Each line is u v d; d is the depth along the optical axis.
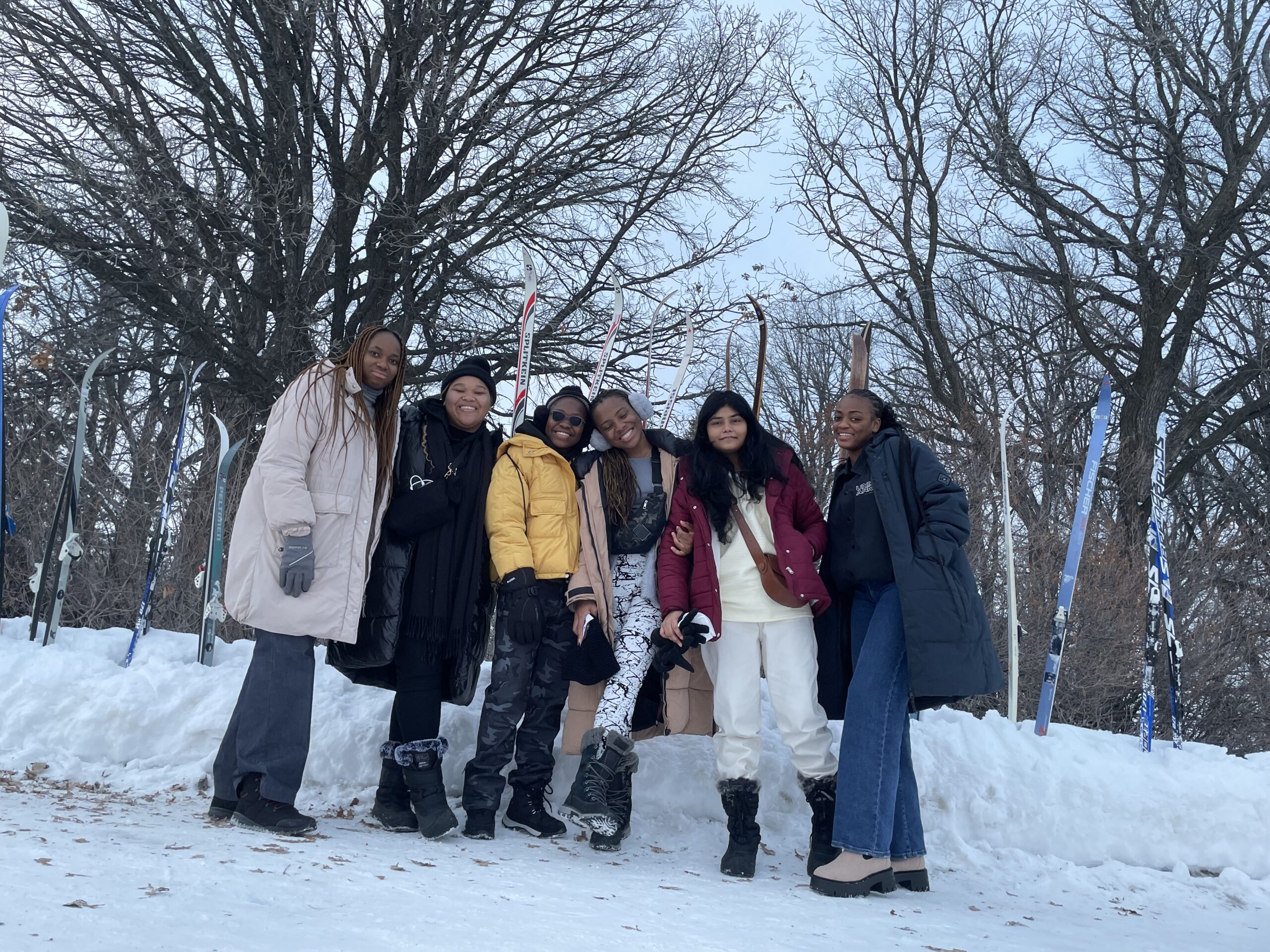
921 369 16.55
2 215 4.49
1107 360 14.73
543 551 3.40
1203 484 15.80
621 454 3.51
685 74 12.98
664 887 2.86
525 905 2.35
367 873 2.48
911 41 15.48
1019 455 12.17
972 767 4.02
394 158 12.13
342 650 3.29
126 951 1.59
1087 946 2.63
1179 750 4.30
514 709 3.40
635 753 3.53
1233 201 14.27
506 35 12.31
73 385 9.79
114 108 10.66
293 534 2.99
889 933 2.53
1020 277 16.08
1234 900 3.61
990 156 15.19
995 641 10.47
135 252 10.86
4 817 2.73
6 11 10.18
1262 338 14.87
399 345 3.33
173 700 4.09
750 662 3.28
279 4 10.84
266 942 1.75
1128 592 10.55
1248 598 12.30
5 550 8.17
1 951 1.52
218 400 11.73
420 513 3.23
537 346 12.27
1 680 4.08
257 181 11.15
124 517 8.48
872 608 3.31
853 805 3.02
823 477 10.80
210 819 3.14
